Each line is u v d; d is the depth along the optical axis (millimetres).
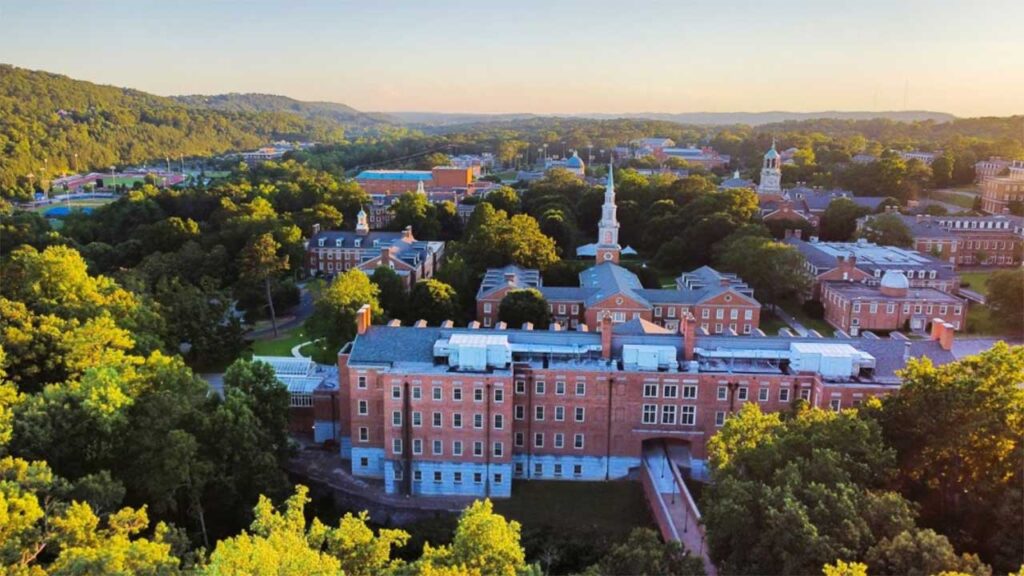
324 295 117375
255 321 147500
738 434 67500
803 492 54844
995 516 59000
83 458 71938
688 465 86500
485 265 156125
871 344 88938
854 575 39812
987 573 45969
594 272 147500
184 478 69688
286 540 45156
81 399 74188
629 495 84375
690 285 150250
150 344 100625
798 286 145750
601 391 85938
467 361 84688
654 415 86250
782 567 50938
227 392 82562
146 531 73188
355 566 50000
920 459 66438
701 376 84625
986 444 62969
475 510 50000
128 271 144500
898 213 193500
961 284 165250
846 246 171500
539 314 121688
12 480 57469
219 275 161500
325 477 87750
